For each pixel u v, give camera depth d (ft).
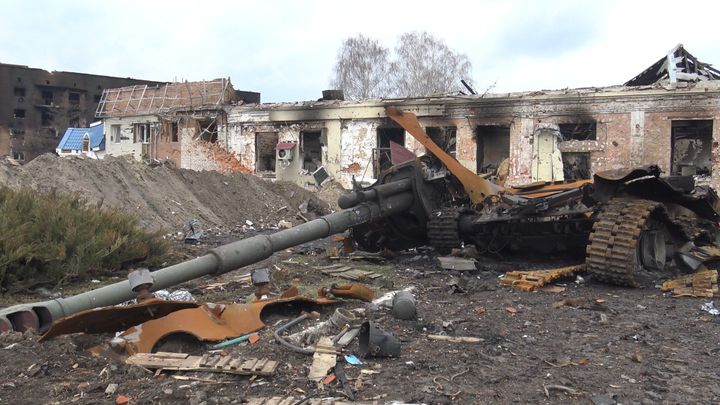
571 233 29.96
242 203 61.00
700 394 13.64
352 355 15.88
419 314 20.68
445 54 138.00
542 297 24.07
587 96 73.92
